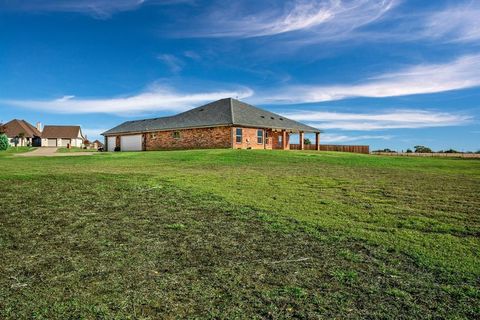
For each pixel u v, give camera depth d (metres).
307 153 26.86
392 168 17.70
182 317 3.22
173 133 35.41
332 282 3.96
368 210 7.25
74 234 5.54
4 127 57.47
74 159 22.98
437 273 4.20
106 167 15.80
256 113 35.50
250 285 3.87
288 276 4.10
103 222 6.18
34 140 75.44
